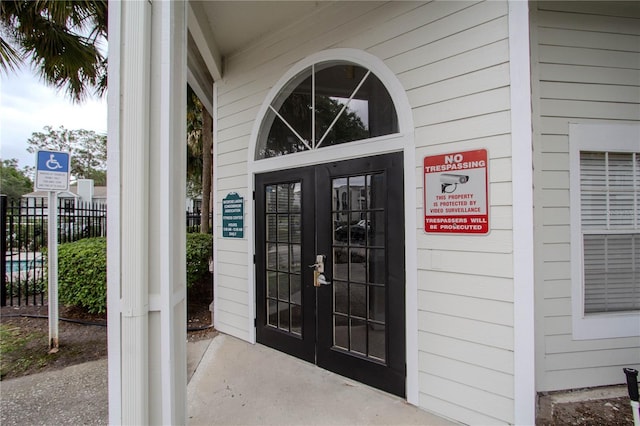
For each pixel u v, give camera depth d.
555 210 2.54
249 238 3.58
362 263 2.64
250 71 3.60
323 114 2.97
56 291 3.35
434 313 2.25
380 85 2.59
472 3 2.12
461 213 2.14
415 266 2.33
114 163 1.43
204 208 7.70
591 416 2.22
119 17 1.45
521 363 1.92
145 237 1.45
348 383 2.63
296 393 2.49
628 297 2.63
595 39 2.59
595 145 2.58
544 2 2.55
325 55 2.91
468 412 2.10
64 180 3.41
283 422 2.15
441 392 2.21
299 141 3.16
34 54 3.92
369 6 2.63
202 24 3.01
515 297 1.94
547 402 2.38
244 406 2.33
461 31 2.16
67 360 3.11
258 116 3.52
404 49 2.43
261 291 3.46
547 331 2.53
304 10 3.00
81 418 2.21
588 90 2.58
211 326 4.09
